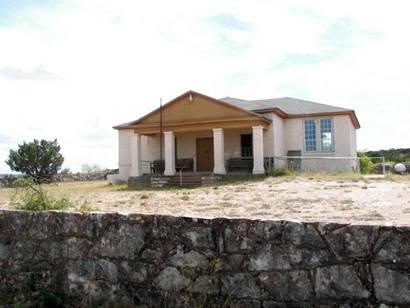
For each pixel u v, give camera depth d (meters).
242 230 4.39
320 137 28.30
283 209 10.92
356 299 3.83
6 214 5.91
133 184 26.12
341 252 3.93
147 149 30.64
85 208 8.07
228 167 27.03
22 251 5.70
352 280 3.86
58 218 5.50
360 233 3.87
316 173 23.95
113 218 5.10
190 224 4.64
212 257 4.50
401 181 17.81
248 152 28.31
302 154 28.67
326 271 3.98
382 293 3.72
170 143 26.86
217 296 4.42
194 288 4.53
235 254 4.39
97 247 5.15
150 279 4.79
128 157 31.75
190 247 4.61
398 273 3.68
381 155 48.16
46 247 5.53
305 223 4.12
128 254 4.94
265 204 12.13
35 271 5.56
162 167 28.42
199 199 14.59
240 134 28.48
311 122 28.59
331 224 4.01
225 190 17.66
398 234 3.71
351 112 27.53
